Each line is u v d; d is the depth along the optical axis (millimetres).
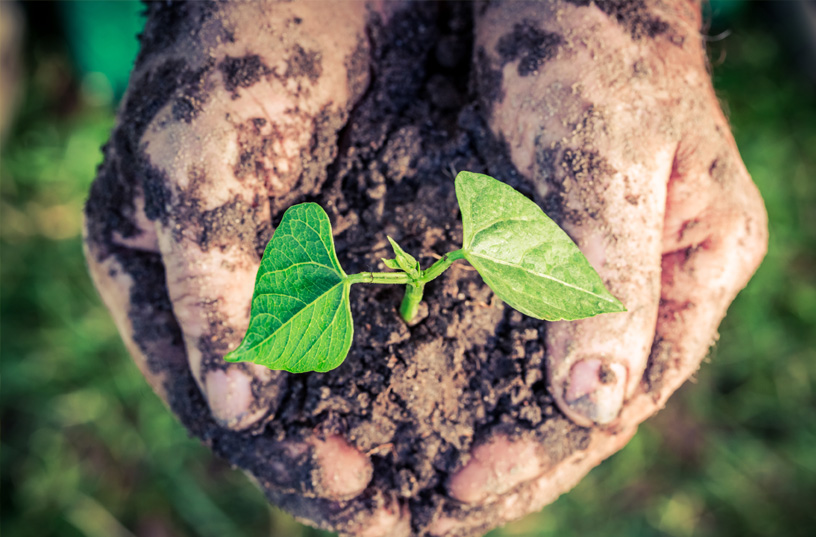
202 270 317
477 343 330
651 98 321
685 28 332
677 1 339
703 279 336
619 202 316
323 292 274
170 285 323
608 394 319
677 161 329
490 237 280
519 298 278
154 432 529
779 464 530
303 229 272
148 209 322
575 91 319
